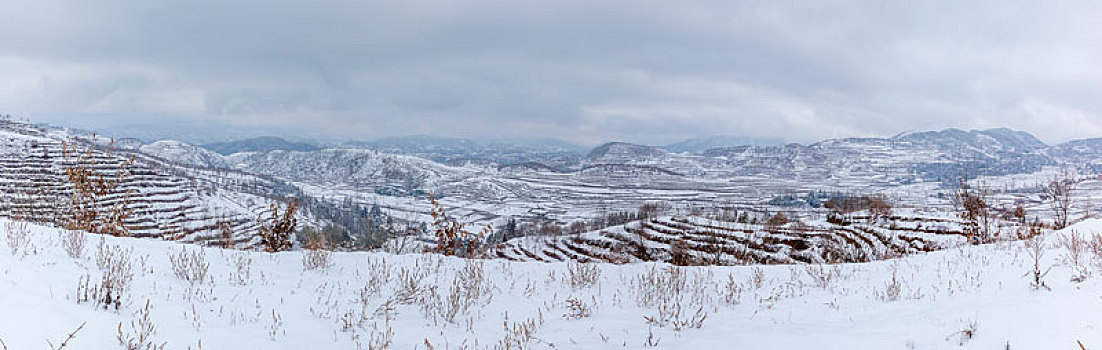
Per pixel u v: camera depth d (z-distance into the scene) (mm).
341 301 7422
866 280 9625
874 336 5652
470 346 6043
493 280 9953
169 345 4715
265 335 5535
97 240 8742
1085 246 8977
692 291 9297
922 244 31453
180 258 8406
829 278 9648
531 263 11875
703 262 17906
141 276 6895
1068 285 6277
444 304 7836
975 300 6512
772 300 8344
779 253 40844
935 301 6918
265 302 6770
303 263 9578
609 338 6461
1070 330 4723
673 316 7449
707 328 6785
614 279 10516
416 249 13219
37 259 6465
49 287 5312
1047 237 12648
